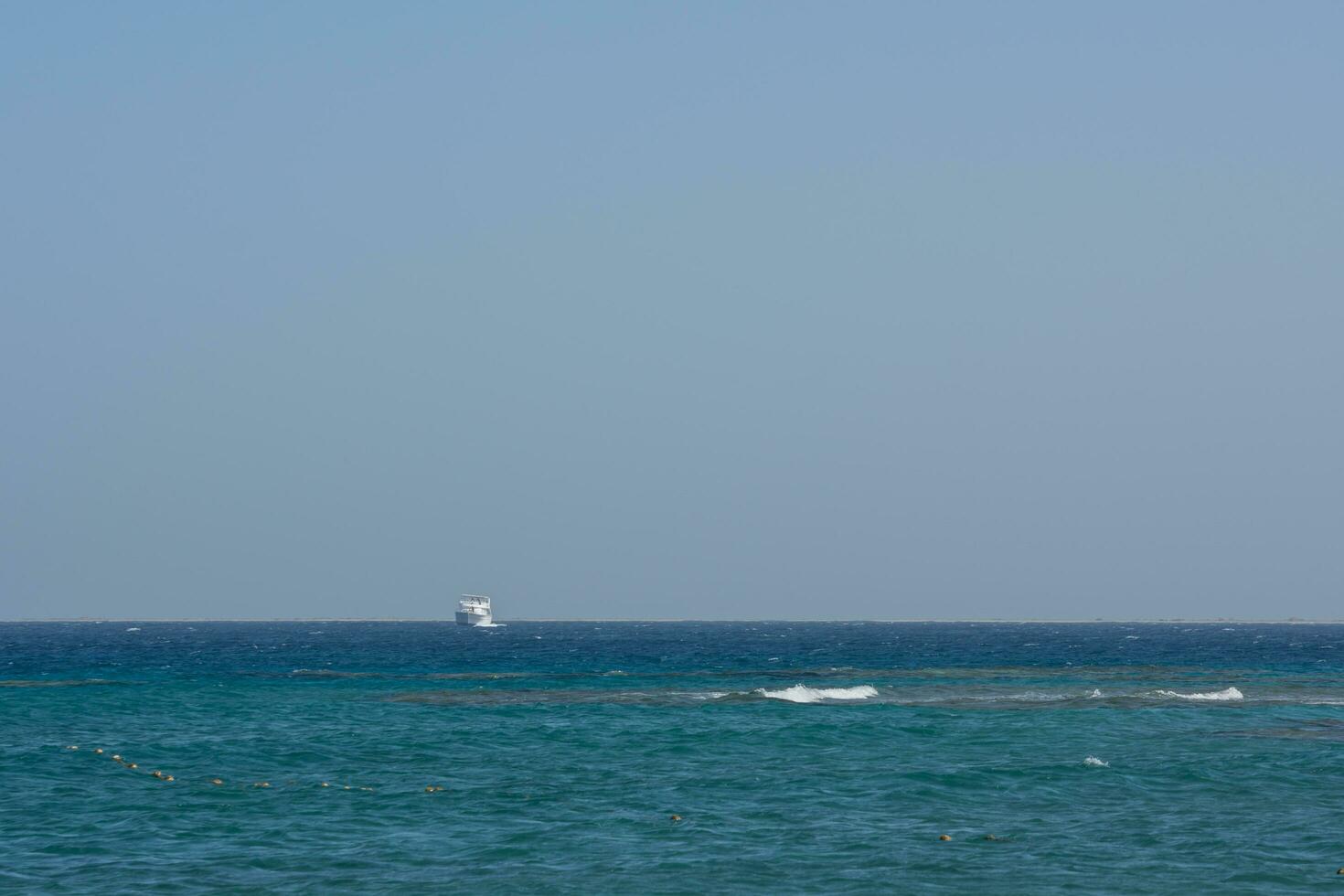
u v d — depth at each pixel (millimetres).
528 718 111875
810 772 79438
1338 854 56750
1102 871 53656
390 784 74500
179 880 52375
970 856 56438
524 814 65875
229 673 194625
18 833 60812
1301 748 90000
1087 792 72250
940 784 74688
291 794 71312
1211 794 71750
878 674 185500
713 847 58281
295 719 110562
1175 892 50281
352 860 55625
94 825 62812
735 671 195250
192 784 74312
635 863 55125
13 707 119938
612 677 177000
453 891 50594
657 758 85688
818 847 58281
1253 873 53250
